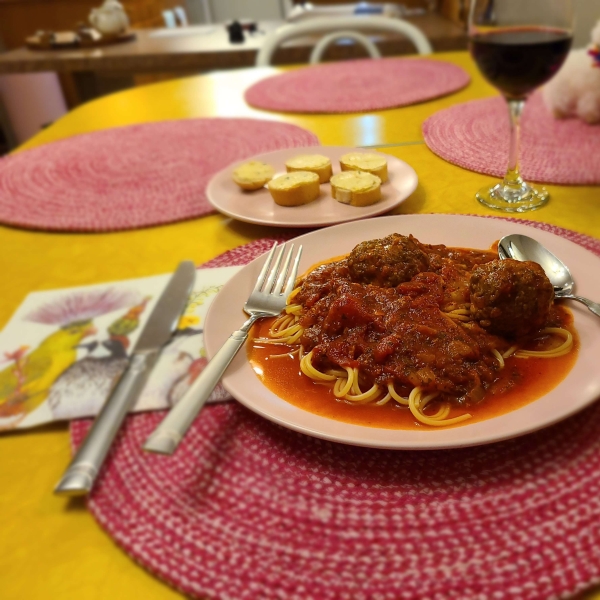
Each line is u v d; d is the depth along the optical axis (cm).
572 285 95
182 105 258
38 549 64
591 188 140
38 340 102
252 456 73
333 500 66
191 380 87
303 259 114
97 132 226
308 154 169
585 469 66
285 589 56
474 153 167
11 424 82
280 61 425
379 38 425
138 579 60
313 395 82
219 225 143
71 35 499
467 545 59
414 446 65
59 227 148
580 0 287
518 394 77
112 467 73
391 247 100
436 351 83
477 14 135
